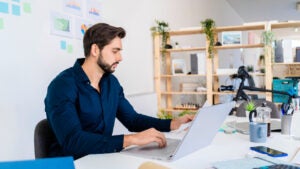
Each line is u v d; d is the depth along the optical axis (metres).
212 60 3.58
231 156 1.02
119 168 0.91
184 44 4.34
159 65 3.73
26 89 1.95
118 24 2.98
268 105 2.08
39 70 2.05
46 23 2.11
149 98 3.45
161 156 1.01
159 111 3.67
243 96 2.67
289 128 1.38
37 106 2.04
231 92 3.48
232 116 2.00
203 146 1.13
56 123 1.12
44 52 2.09
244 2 6.49
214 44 3.53
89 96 1.30
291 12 7.33
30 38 1.98
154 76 3.79
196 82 4.17
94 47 1.29
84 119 1.29
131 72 3.22
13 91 1.85
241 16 7.91
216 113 1.07
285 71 3.80
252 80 3.26
